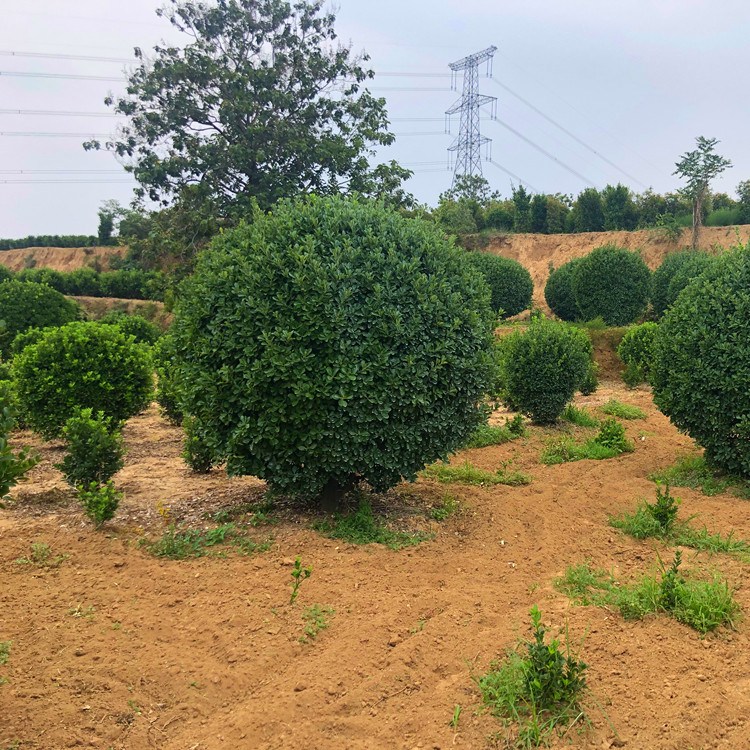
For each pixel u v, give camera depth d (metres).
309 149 29.88
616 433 9.48
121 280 39.94
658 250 33.88
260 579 4.61
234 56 31.39
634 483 7.62
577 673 3.20
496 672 3.41
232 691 3.38
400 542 5.55
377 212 6.11
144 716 3.17
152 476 7.82
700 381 7.27
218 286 5.60
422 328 5.50
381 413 5.30
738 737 2.96
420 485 7.34
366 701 3.26
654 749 2.87
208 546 5.34
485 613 4.19
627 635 3.85
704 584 4.38
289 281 5.38
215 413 5.52
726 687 3.34
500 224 44.12
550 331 10.98
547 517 6.30
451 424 5.78
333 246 5.61
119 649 3.68
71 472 6.45
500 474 7.96
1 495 3.25
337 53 32.38
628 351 15.97
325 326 5.23
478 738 2.96
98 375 8.83
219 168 28.95
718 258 8.02
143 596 4.38
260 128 28.64
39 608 4.14
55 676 3.37
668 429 10.89
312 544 5.30
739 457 7.33
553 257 38.22
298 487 5.72
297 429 5.38
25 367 8.84
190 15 30.88
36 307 17.78
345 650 3.70
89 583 4.54
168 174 29.27
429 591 4.52
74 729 3.00
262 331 5.30
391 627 3.99
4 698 3.14
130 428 11.11
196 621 4.04
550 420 11.02
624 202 40.19
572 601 4.38
